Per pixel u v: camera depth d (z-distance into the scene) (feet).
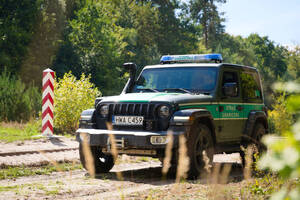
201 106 34.32
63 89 74.13
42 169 36.19
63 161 40.63
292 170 4.26
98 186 28.78
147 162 44.78
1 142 51.75
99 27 240.12
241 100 40.32
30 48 194.29
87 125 34.91
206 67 38.19
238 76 40.78
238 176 34.68
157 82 38.91
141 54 297.74
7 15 192.95
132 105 33.17
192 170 31.27
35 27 195.52
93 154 34.68
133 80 40.04
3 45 183.73
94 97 77.10
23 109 85.05
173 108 31.78
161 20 356.79
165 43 345.72
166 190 26.73
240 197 23.12
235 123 38.96
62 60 224.53
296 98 4.46
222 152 37.14
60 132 71.82
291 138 4.36
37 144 51.78
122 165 41.81
